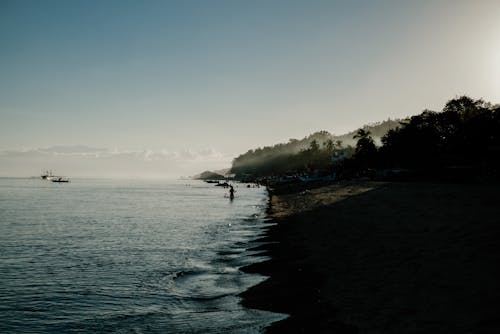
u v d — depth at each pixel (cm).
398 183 7906
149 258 2553
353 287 1435
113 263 2414
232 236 3350
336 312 1202
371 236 2408
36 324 1389
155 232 3906
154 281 1931
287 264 2027
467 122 9012
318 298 1371
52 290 1817
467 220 2466
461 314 1029
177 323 1308
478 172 7031
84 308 1547
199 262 2339
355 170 13925
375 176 10575
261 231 3491
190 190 17775
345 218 3469
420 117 11138
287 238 2897
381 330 1017
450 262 1519
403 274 1477
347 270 1700
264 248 2609
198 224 4553
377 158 13025
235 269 2056
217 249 2764
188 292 1688
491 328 924
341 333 1045
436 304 1126
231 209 6819
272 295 1496
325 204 5125
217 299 1544
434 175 7956
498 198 3775
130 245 3109
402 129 11519
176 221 4953
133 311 1480
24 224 4719
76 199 10469
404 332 979
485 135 8300
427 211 3183
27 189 18138
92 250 2902
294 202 6303
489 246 1678
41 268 2302
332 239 2556
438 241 1938
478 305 1068
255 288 1625
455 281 1290
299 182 16425
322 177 16400
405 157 10725
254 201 9162
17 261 2517
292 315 1253
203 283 1820
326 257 2041
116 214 6059
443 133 10469
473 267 1409
